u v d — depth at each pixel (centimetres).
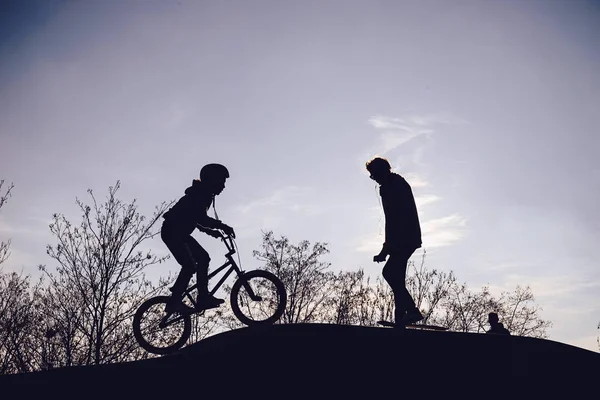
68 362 2077
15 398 777
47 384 799
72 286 2148
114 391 777
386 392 748
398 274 834
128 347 2072
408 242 829
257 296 888
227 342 855
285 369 787
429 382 762
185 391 768
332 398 742
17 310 2108
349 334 838
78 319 2105
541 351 826
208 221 887
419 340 823
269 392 755
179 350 888
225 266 891
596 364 817
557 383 772
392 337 828
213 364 806
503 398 743
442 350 809
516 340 843
